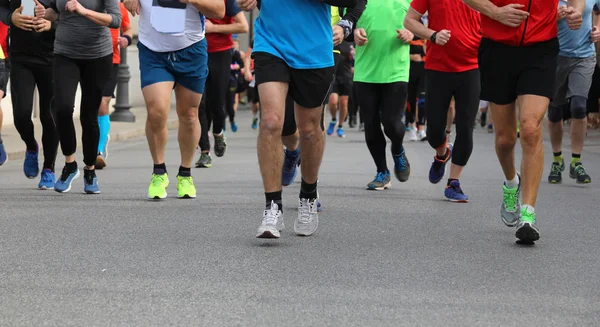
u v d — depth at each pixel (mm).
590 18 22031
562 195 20312
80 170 24344
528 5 13789
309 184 14391
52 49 19219
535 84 13781
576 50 22094
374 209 17656
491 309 10055
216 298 10359
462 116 18688
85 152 18938
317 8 13492
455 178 19000
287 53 13375
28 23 18516
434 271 11969
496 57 14062
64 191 19297
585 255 13266
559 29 22094
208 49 24422
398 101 20266
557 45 13883
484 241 14266
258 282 11164
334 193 20109
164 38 17031
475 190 20844
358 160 28484
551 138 22797
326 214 16922
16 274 11461
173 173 23891
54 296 10375
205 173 23969
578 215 17281
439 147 19625
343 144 35656
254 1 13516
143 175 23234
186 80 17547
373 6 20062
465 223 16094
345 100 40344
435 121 19016
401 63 20203
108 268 11852
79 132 34625
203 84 17688
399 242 14070
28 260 12297
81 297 10344
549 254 13289
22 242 13570
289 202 18391
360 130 44344
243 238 14148
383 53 20125
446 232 15070
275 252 13070
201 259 12492
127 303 10094
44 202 17719
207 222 15625
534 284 11312
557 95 22531
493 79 14211
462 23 18359
